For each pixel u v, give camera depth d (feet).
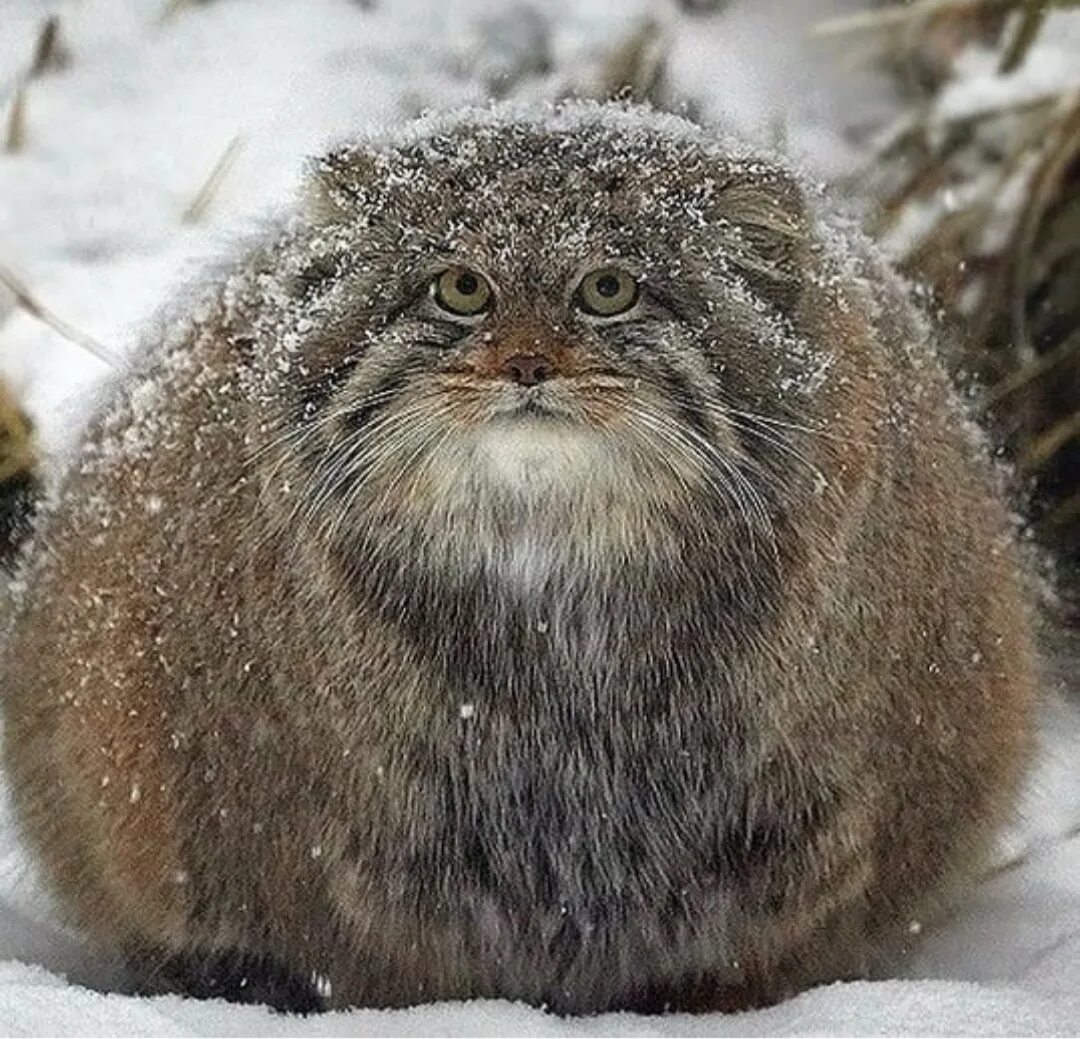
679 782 35.40
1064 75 60.29
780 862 35.94
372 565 34.47
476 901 35.88
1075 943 38.14
